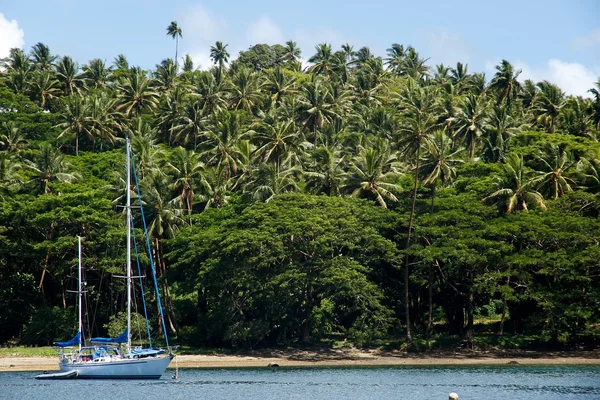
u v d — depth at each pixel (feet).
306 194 435.12
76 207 414.00
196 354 392.06
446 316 456.86
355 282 371.76
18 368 354.13
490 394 267.59
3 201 429.79
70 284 440.04
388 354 391.45
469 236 385.70
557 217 391.65
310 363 370.94
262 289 388.78
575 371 333.62
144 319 406.41
